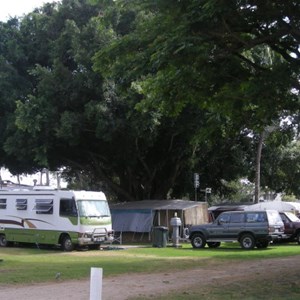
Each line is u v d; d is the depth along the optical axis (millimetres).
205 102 13992
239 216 25359
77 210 25609
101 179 39375
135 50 12516
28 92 32656
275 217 25484
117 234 32844
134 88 24281
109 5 13734
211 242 26281
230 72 13258
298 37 12727
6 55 34375
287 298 10250
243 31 12430
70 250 25672
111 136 29188
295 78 13398
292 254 21578
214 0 10227
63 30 32312
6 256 21750
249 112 15156
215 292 11219
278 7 11930
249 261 18797
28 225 27469
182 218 31688
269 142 18859
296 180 43062
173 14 11234
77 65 31047
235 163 39562
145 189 36938
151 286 12633
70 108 30625
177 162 36094
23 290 12219
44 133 29844
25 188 32125
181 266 17359
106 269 16453
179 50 10523
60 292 11867
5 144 31234
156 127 29812
